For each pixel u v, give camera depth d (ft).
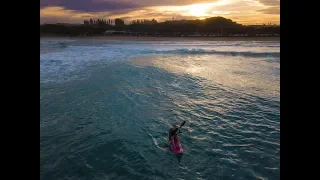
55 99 41.16
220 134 28.17
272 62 91.50
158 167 21.27
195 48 158.51
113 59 93.25
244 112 35.60
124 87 48.96
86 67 72.28
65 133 28.45
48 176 19.94
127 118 32.96
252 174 19.99
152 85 51.24
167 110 36.24
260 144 25.52
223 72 67.87
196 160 22.43
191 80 56.80
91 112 35.19
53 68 70.59
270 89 49.08
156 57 104.27
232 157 22.86
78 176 19.98
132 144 25.55
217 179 19.42
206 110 36.42
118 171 20.65
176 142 24.56
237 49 149.38
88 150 24.35
